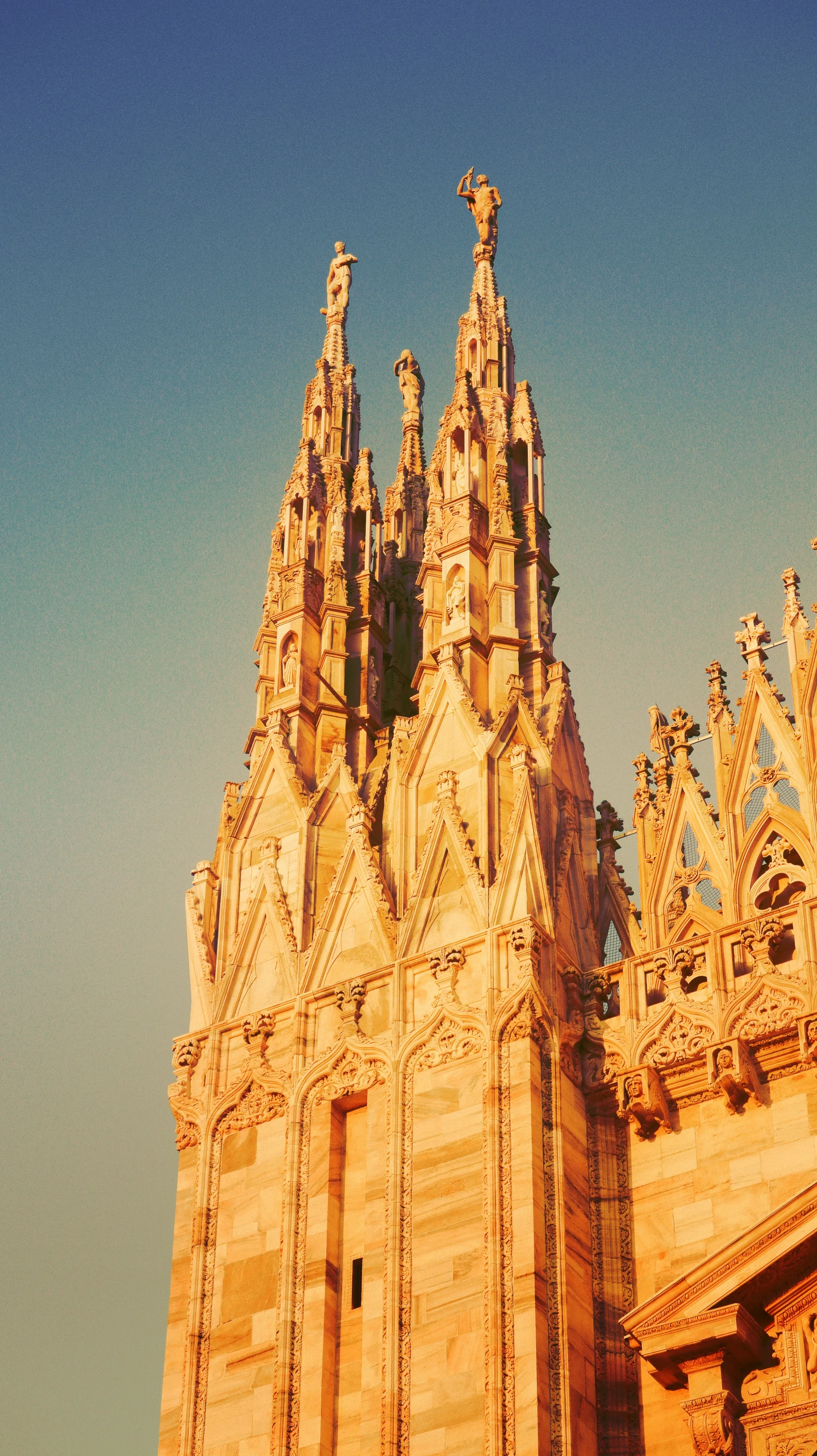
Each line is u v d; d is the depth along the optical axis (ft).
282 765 119.24
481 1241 97.50
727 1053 99.86
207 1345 102.83
